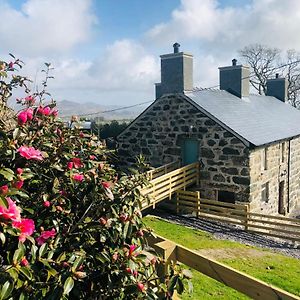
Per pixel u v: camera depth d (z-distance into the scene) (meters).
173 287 2.49
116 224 2.45
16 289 1.96
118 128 21.72
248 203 14.32
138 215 2.59
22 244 1.92
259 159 15.17
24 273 1.88
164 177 13.78
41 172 2.46
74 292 2.30
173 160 16.38
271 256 9.78
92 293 2.37
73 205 2.54
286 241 12.19
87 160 2.75
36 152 2.22
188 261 3.10
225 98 18.45
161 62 16.45
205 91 17.80
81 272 2.10
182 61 15.74
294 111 25.77
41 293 2.01
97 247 2.47
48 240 2.24
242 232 12.51
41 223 2.36
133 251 2.39
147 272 2.47
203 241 10.78
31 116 2.52
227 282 2.80
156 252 2.94
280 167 17.56
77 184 2.52
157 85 20.73
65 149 2.66
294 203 19.81
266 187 16.20
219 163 14.95
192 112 15.55
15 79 2.97
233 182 14.62
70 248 2.34
